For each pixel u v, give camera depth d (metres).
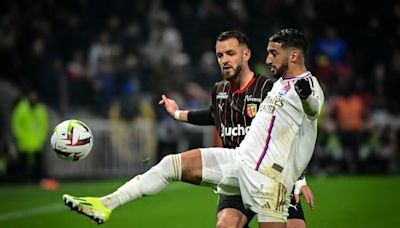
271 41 22.20
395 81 72.69
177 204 45.50
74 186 55.09
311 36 74.62
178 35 72.25
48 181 55.81
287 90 21.78
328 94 67.50
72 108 64.06
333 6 77.38
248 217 22.75
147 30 71.31
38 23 66.44
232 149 22.36
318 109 21.17
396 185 53.41
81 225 38.97
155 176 21.73
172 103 26.02
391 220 39.44
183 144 62.31
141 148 62.12
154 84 66.50
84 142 22.09
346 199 46.75
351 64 74.12
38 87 63.69
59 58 67.44
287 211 21.95
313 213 41.66
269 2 75.12
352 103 64.31
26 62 64.44
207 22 72.81
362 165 64.19
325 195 48.62
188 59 71.56
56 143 21.97
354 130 64.19
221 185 22.14
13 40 64.81
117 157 61.06
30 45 65.12
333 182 55.66
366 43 77.12
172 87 66.44
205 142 62.31
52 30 68.25
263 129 21.81
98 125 60.25
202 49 72.31
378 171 64.44
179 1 76.75
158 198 48.00
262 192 21.52
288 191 21.84
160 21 71.62
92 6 71.81
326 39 73.31
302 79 20.36
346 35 77.75
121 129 61.25
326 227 37.53
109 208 21.25
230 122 23.55
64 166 59.06
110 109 63.09
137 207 44.56
